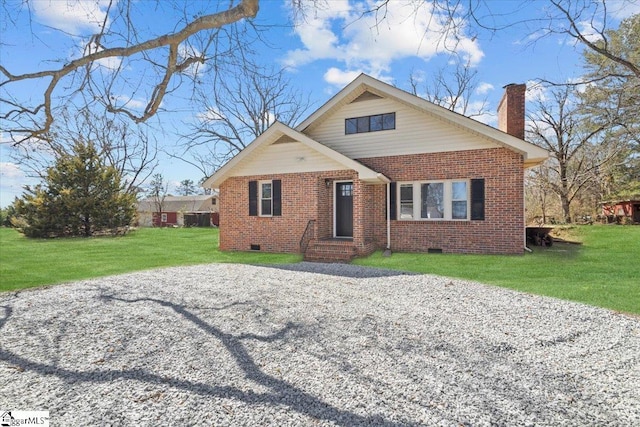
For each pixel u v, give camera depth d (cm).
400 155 1327
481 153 1206
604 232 1703
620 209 2450
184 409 311
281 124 1337
